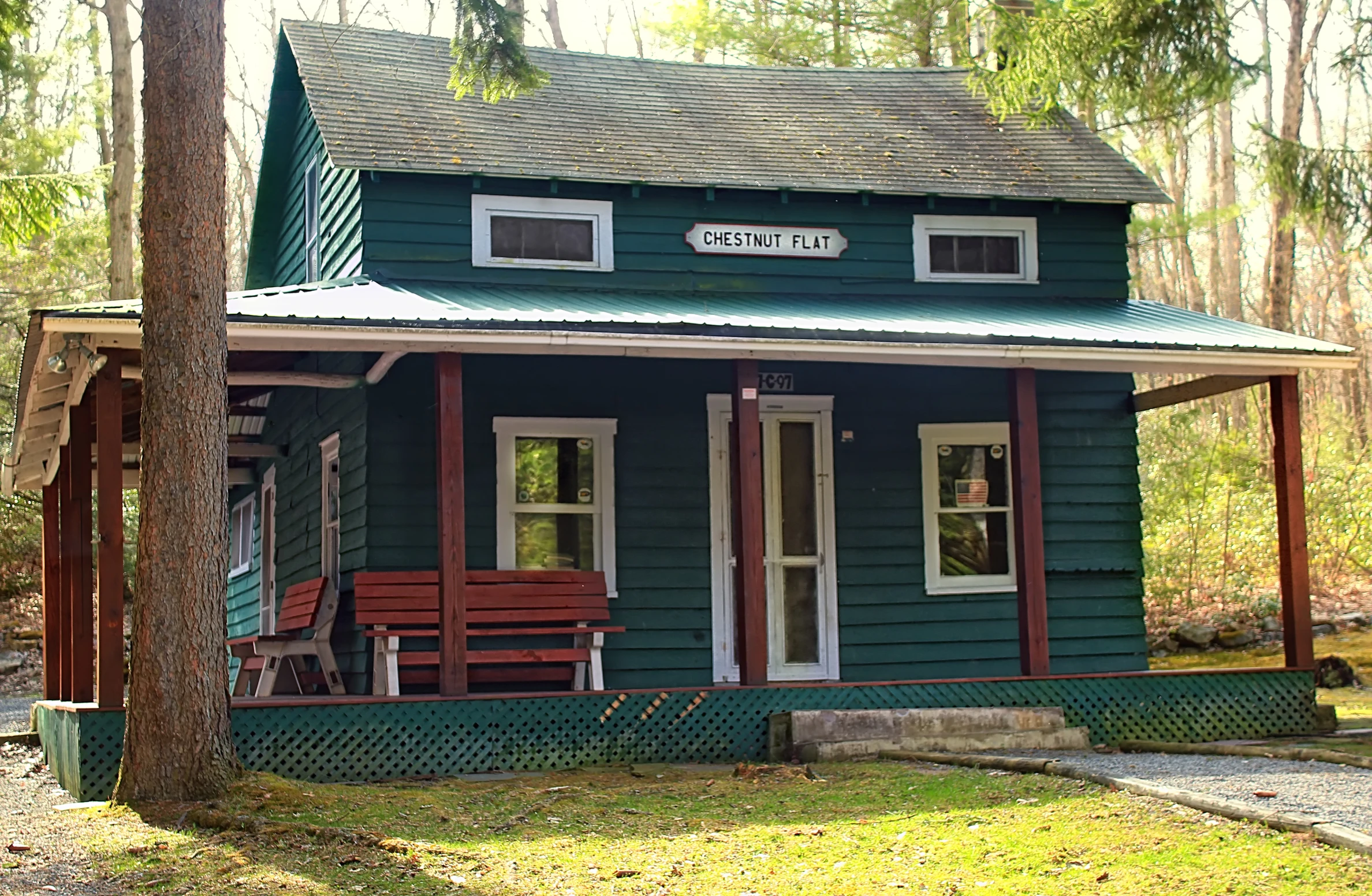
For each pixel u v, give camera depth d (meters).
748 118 15.91
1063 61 15.97
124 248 24.89
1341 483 24.31
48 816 8.47
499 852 7.10
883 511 14.14
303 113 15.91
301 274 16.06
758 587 11.23
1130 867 6.37
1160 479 24.64
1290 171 19.19
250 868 6.76
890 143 15.67
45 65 25.84
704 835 7.47
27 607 26.03
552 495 13.23
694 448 13.66
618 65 16.97
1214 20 16.75
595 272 13.78
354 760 10.02
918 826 7.49
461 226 13.47
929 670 14.02
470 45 10.52
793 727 10.68
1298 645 12.32
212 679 8.51
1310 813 7.09
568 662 12.48
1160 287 42.09
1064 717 11.29
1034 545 11.88
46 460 14.54
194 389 8.48
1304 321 46.72
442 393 10.60
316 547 14.22
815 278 14.40
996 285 14.86
